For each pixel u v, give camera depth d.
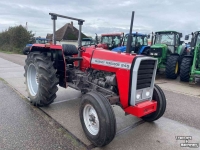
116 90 2.82
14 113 3.32
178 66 7.71
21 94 4.43
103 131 2.23
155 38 8.66
